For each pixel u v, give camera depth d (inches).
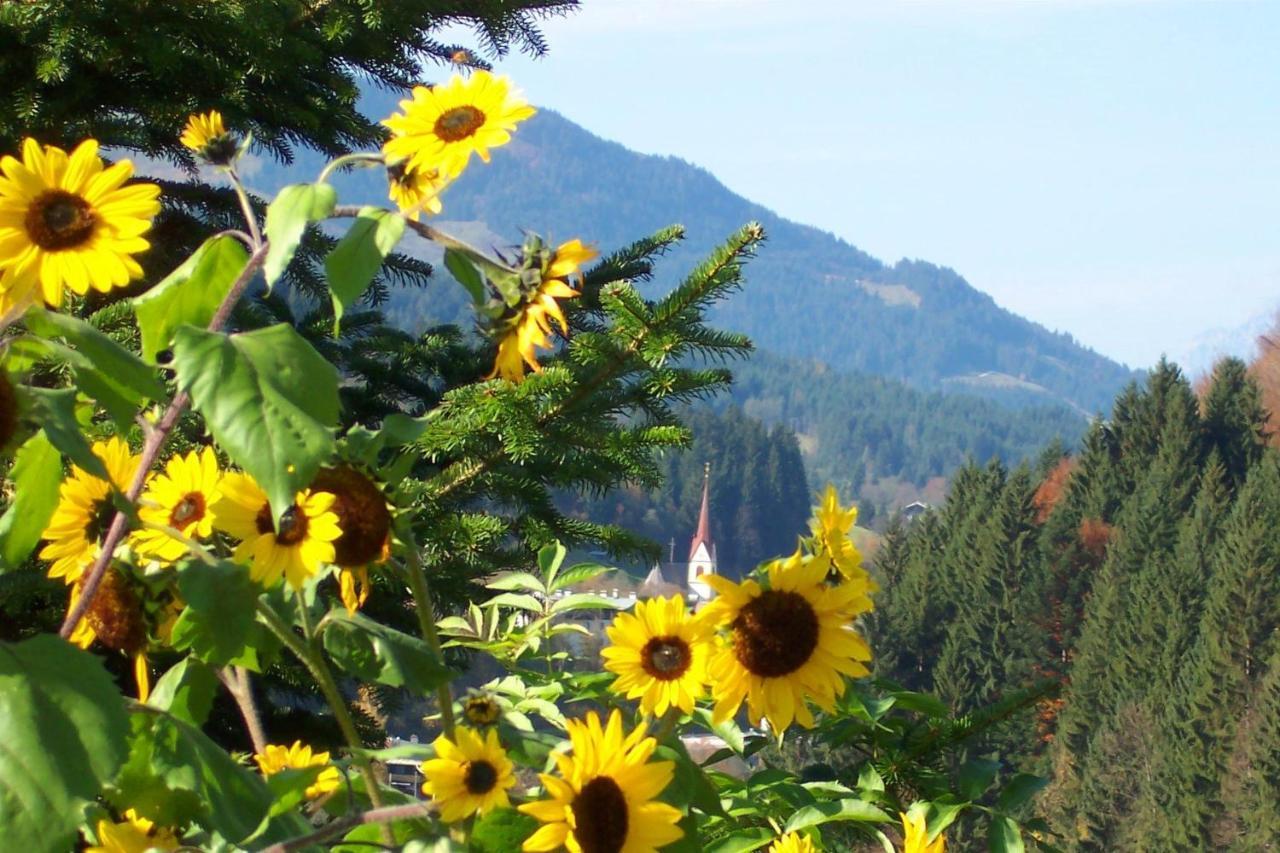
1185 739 1945.1
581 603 124.3
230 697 188.7
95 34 202.7
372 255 66.4
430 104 69.9
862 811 107.5
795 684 79.4
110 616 73.3
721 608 79.5
